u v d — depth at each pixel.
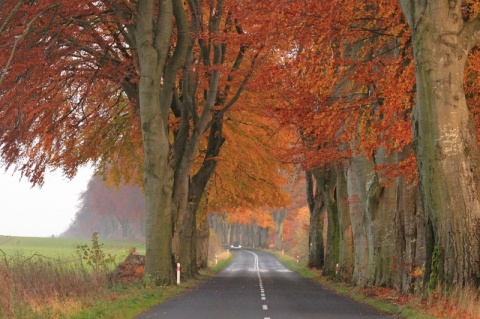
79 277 33.81
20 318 22.69
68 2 39.38
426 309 25.14
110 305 27.62
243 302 32.94
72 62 44.25
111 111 55.00
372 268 42.94
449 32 25.30
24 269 32.72
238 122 63.88
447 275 26.03
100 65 45.44
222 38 42.62
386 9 30.42
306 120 33.09
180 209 49.31
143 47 43.28
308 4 29.58
